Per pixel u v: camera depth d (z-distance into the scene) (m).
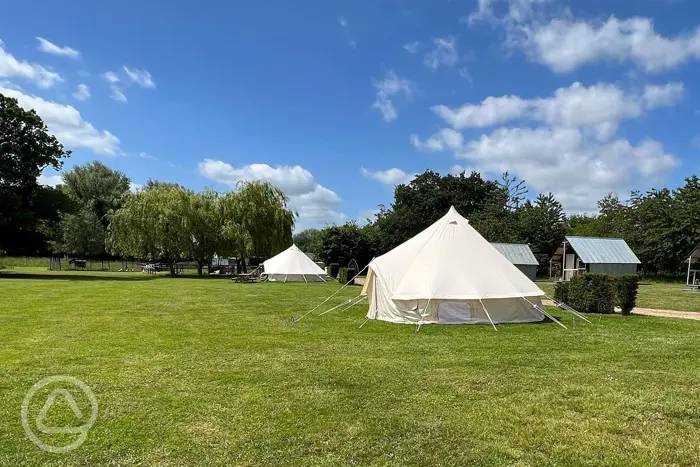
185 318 11.70
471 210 53.84
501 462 3.88
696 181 41.09
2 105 30.22
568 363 7.15
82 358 7.23
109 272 39.62
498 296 11.06
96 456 3.91
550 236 43.75
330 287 23.33
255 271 29.50
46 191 33.12
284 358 7.39
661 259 40.25
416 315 11.19
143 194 32.28
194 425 4.57
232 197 32.72
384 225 52.16
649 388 5.86
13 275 31.25
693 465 3.88
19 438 4.25
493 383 6.04
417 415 4.88
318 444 4.18
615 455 4.02
